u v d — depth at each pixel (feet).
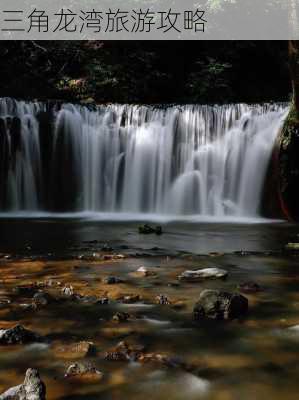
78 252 21.52
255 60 69.31
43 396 7.19
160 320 11.12
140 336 10.05
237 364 8.60
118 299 12.87
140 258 19.72
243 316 11.47
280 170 39.06
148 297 13.14
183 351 9.21
